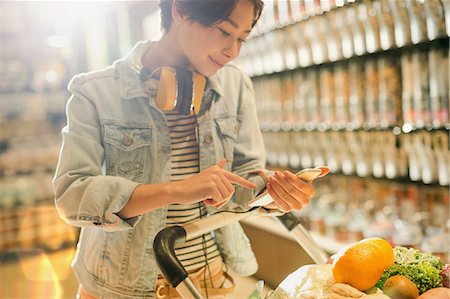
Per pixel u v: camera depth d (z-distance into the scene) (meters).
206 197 1.13
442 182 2.71
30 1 5.00
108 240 1.40
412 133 2.80
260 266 3.62
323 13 3.23
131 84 1.40
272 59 3.79
